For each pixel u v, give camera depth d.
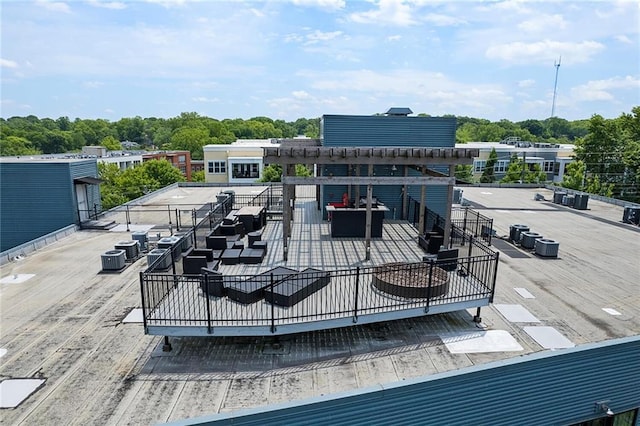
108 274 11.27
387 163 10.96
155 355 7.32
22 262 12.38
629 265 12.66
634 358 7.62
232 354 7.39
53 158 20.73
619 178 41.34
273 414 5.35
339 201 15.83
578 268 12.27
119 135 136.12
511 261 12.80
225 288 8.46
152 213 20.42
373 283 8.91
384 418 5.95
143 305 7.08
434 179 10.87
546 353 6.97
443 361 7.21
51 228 17.75
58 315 8.83
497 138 114.88
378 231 13.12
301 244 12.31
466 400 6.42
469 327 8.45
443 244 11.47
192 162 81.25
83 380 6.58
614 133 42.69
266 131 132.25
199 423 5.08
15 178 17.27
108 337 7.92
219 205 16.25
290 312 7.61
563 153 54.31
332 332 8.17
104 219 18.89
